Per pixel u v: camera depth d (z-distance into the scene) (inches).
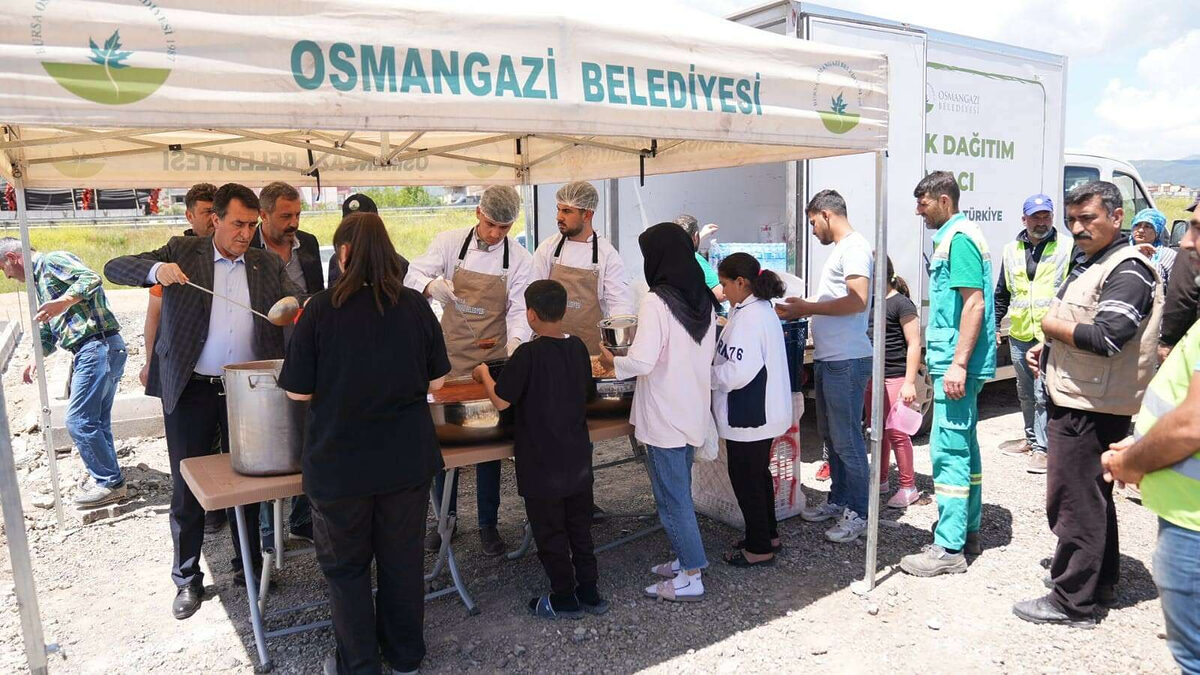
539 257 178.5
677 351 130.0
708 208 239.8
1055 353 124.0
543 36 96.9
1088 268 120.1
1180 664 81.4
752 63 116.9
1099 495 122.0
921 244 226.8
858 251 154.6
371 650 109.7
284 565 157.8
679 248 131.9
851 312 154.3
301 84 83.7
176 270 123.0
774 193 222.7
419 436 106.5
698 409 133.1
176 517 135.8
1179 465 78.7
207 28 79.3
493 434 129.0
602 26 101.4
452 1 91.9
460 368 164.6
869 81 133.0
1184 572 78.6
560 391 125.0
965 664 117.2
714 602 138.3
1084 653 118.7
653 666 118.9
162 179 188.2
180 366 130.3
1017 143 255.6
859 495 163.6
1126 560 152.0
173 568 138.6
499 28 94.0
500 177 233.8
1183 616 79.6
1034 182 264.5
